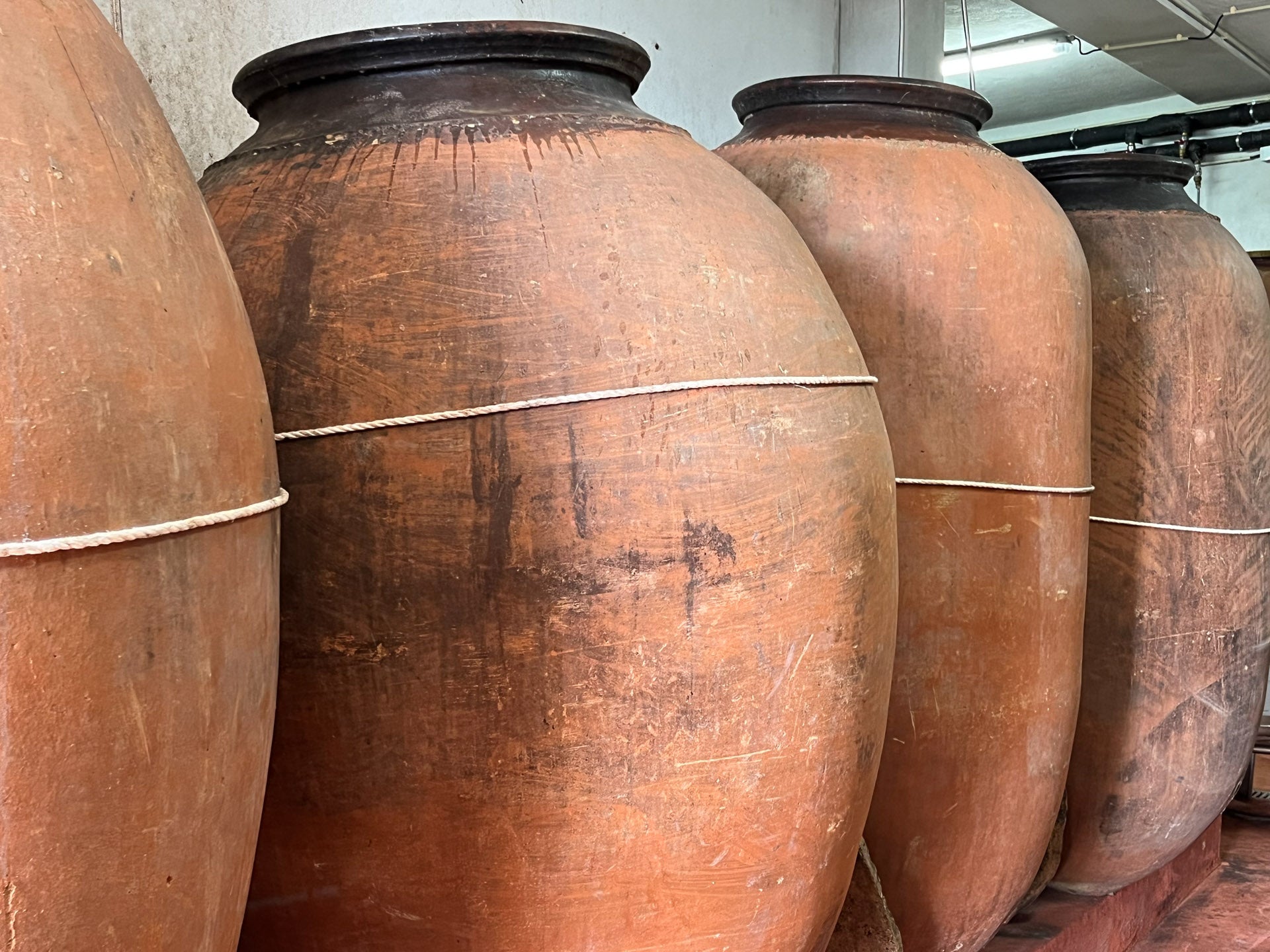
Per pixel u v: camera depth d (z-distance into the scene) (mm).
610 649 1022
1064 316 1772
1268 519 2420
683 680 1046
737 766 1087
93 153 660
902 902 1783
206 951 744
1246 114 5152
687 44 2842
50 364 606
